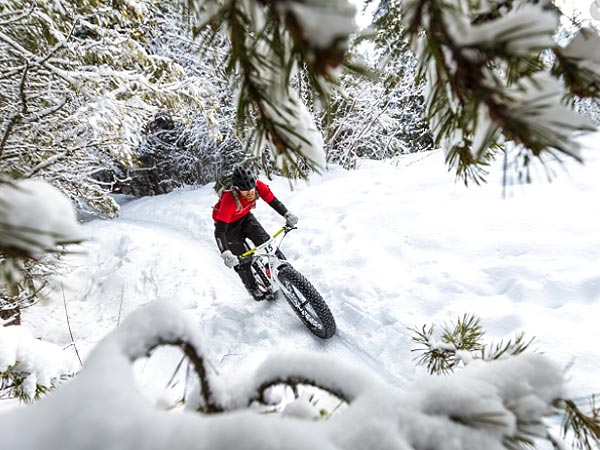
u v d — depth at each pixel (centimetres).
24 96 341
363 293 388
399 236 473
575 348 264
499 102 51
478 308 328
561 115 52
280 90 64
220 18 59
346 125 915
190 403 77
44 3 367
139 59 488
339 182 732
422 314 342
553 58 66
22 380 213
